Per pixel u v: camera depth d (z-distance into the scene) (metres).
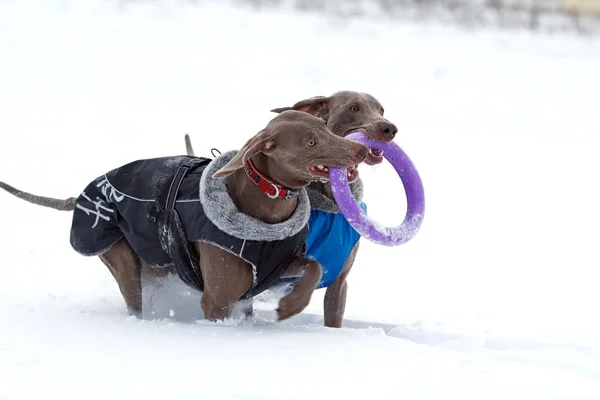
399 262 12.91
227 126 23.73
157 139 21.61
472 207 17.05
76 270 11.20
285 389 5.84
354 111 9.05
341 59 34.16
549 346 7.84
